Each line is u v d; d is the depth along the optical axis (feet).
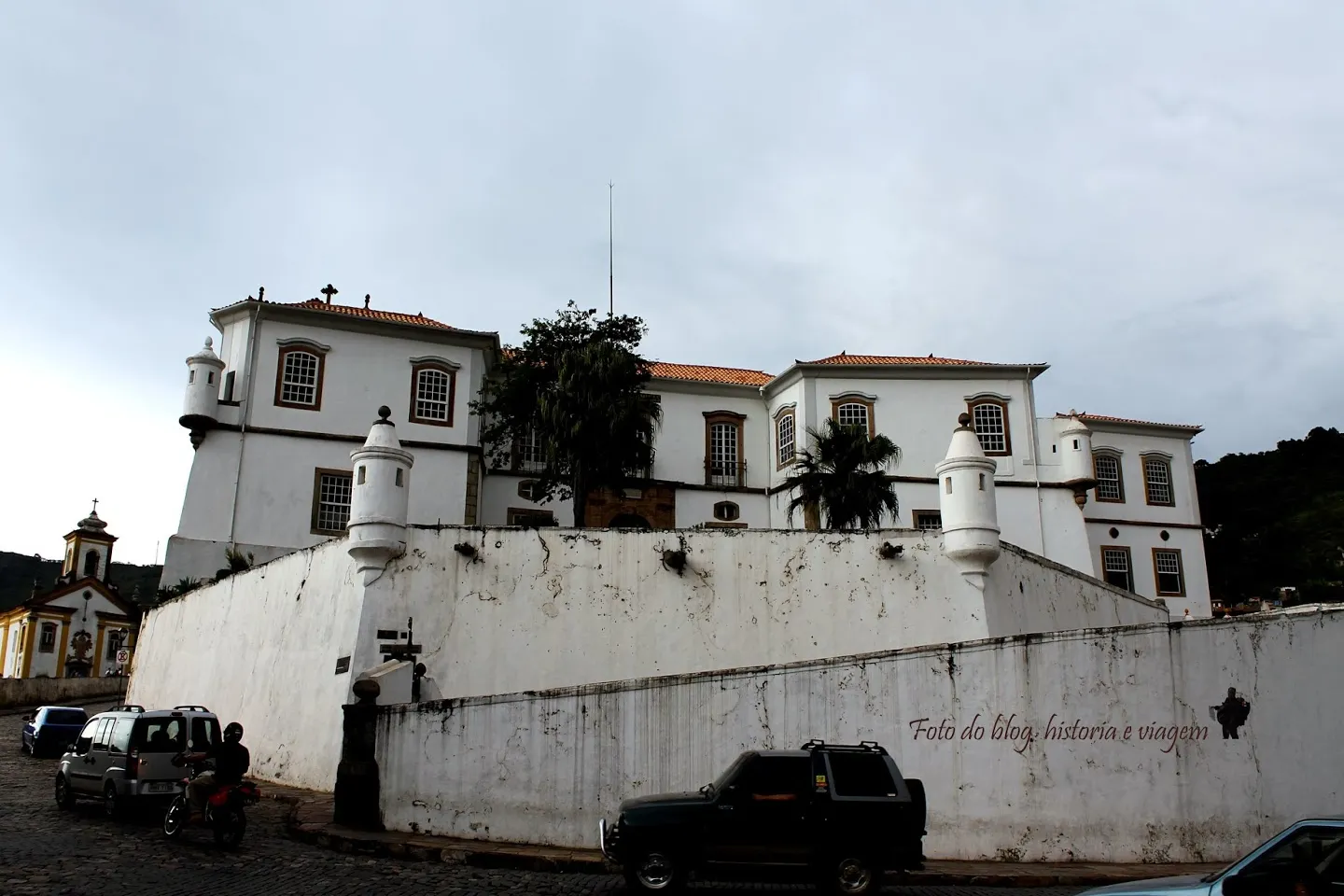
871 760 36.17
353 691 47.75
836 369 115.44
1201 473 210.59
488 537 63.52
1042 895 38.17
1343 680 49.24
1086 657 47.34
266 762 67.67
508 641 61.87
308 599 68.44
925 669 46.57
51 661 182.09
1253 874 23.90
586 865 39.81
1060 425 117.70
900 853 34.94
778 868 34.42
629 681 45.65
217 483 97.30
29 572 336.70
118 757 48.11
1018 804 45.37
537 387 94.63
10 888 32.09
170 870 36.17
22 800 54.29
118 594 194.29
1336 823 24.34
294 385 101.86
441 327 106.83
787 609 64.13
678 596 63.72
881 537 65.77
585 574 63.62
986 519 64.59
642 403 88.63
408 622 61.00
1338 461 200.44
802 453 90.74
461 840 43.50
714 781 42.01
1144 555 134.82
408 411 104.83
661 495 116.98
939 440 115.44
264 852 40.60
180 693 85.97
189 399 97.04
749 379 128.67
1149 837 45.62
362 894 33.22
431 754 45.14
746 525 118.52
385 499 61.98
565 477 89.56
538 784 44.52
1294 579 173.37
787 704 45.73
